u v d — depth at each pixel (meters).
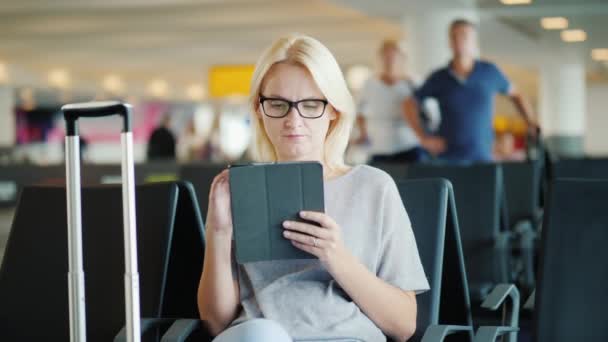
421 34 13.11
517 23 15.16
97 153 35.56
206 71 28.50
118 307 2.98
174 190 3.04
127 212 2.21
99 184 3.17
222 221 2.58
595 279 2.74
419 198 3.13
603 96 32.06
